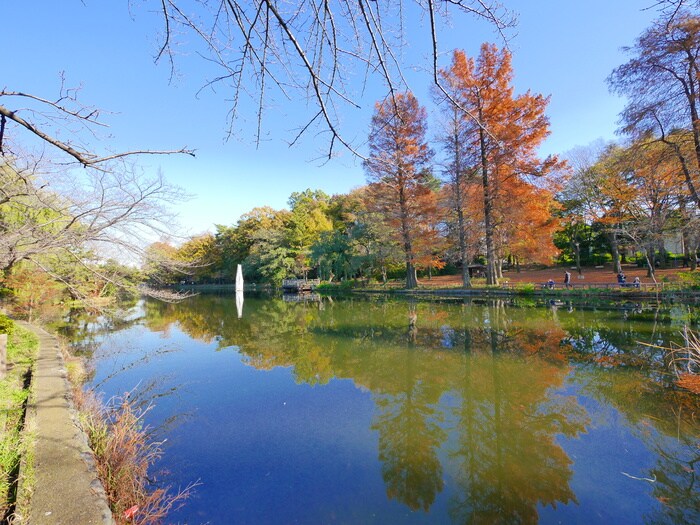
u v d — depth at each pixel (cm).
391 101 190
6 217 583
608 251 2998
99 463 312
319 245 2883
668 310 1214
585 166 2302
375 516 304
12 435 330
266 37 149
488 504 319
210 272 4344
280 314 1759
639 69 1059
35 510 228
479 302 1738
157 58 158
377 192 2152
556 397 555
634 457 380
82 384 632
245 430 477
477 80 1572
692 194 1155
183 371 767
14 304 1227
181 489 344
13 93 163
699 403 496
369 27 146
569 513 302
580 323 1084
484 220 2100
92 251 602
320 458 404
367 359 834
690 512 297
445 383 648
